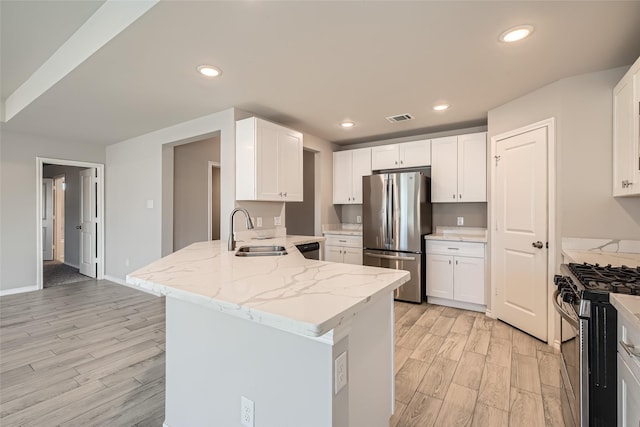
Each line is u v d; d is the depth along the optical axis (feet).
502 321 10.45
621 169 7.16
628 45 6.64
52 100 9.76
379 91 9.21
